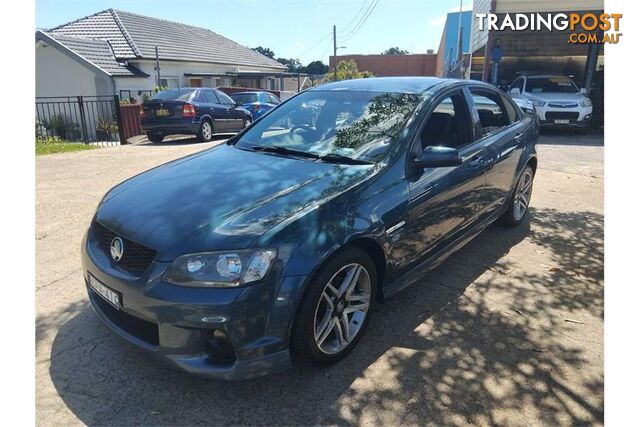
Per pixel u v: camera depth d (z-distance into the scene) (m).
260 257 2.28
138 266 2.41
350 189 2.72
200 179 2.96
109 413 2.34
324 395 2.48
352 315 2.85
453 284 3.75
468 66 20.34
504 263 4.16
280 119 3.88
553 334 3.05
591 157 9.50
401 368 2.70
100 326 3.06
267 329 2.32
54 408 2.35
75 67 18.36
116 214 2.71
